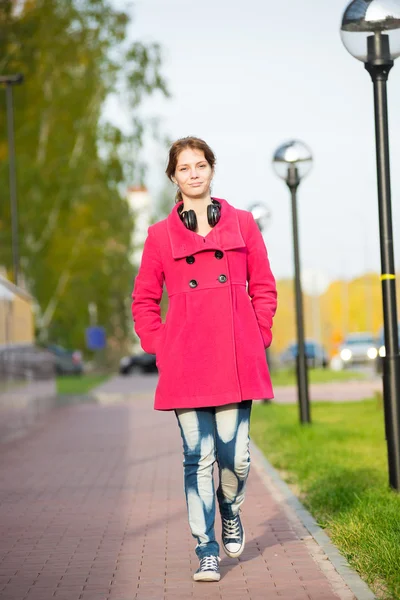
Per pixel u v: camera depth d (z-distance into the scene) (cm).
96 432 2412
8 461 1803
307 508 1128
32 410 2809
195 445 780
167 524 1075
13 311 2552
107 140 5716
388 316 1162
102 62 5631
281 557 877
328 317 13138
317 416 2470
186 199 794
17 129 5497
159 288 806
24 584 814
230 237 780
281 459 1583
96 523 1097
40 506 1238
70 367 7300
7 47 5234
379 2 1166
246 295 788
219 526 1034
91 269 6184
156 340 791
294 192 2134
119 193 6003
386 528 912
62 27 5500
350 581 764
